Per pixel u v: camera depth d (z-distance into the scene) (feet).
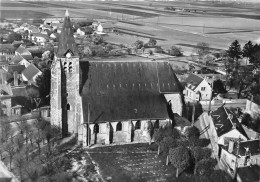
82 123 409.28
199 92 589.32
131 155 399.44
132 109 431.02
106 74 442.50
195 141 402.11
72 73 421.18
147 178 355.56
